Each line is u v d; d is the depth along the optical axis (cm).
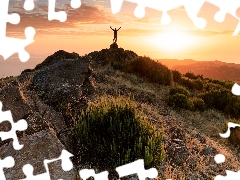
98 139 563
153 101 1409
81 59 1092
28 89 875
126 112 650
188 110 1494
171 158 642
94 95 982
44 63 1814
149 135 612
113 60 2531
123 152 528
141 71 2109
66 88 747
